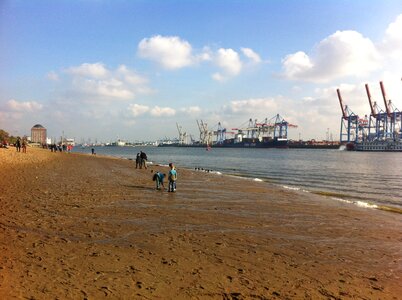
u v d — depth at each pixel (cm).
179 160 9856
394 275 900
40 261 833
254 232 1305
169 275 802
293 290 761
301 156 13750
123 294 677
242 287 758
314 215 1744
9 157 4462
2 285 667
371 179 4441
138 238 1125
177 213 1612
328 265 958
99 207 1658
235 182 3344
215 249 1045
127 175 3584
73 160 6312
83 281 727
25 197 1798
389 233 1400
